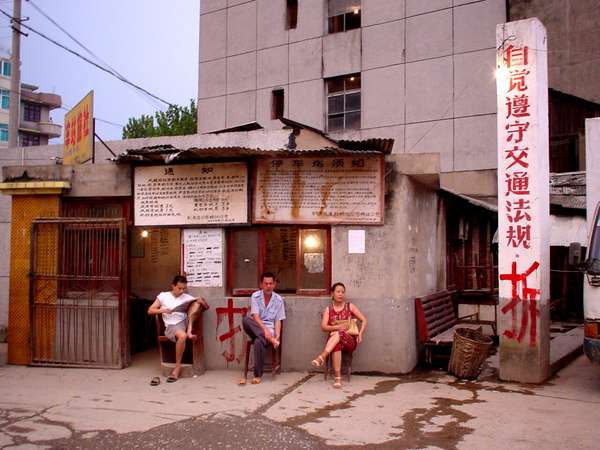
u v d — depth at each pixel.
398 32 16.94
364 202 8.12
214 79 20.53
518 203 7.54
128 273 8.80
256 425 5.72
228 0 20.45
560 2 16.02
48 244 8.91
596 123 8.26
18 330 9.05
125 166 8.94
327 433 5.49
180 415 6.09
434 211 9.92
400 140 16.67
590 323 7.16
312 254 8.42
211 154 8.11
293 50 18.88
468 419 5.93
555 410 6.26
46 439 5.35
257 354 7.52
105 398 6.81
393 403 6.55
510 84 7.59
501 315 7.66
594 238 7.49
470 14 15.90
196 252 8.62
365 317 8.09
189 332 7.86
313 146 11.66
